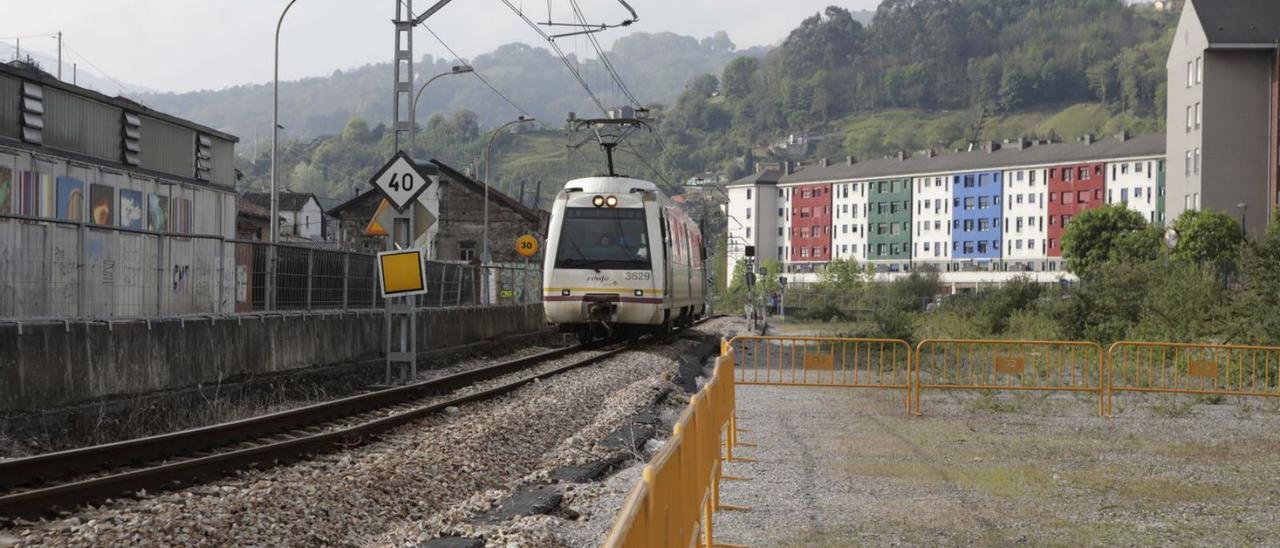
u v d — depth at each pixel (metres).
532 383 20.34
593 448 12.43
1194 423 15.55
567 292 29.08
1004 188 155.75
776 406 17.36
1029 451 12.92
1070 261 109.62
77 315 14.67
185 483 9.68
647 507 4.31
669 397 18.56
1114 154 144.50
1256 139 79.00
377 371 22.98
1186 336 25.05
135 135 27.48
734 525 9.03
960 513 9.51
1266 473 11.49
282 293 20.28
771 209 185.75
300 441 11.52
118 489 9.04
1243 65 79.06
